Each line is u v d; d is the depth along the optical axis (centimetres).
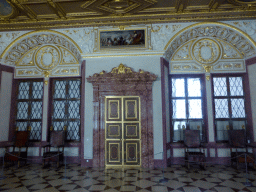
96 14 810
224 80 967
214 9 777
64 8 764
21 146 902
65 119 996
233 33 870
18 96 1034
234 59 949
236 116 942
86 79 889
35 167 852
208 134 912
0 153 930
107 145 859
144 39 874
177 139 940
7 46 919
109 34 888
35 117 1012
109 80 862
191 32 888
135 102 869
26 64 1026
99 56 891
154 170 782
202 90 962
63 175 723
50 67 1012
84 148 859
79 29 898
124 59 888
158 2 730
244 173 735
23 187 596
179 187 586
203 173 738
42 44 1018
